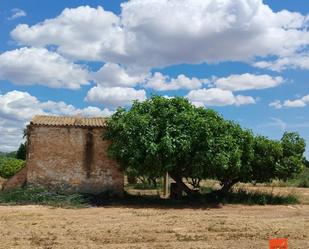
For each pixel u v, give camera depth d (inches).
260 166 1125.1
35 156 1058.1
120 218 819.4
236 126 1103.0
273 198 1121.4
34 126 1060.5
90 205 979.3
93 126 1077.1
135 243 603.2
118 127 1026.1
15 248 559.8
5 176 1633.9
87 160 1075.3
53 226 717.9
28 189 1024.2
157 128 1012.5
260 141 1125.7
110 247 572.7
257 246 596.4
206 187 1306.6
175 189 1127.0
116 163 1082.7
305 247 595.5
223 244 605.3
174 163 1012.5
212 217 850.1
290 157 1131.9
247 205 1059.9
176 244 599.8
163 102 1048.8
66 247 569.3
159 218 824.9
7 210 886.4
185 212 924.0
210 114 1069.1
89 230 683.4
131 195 1130.0
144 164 1010.1
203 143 1002.7
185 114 1019.3
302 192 1427.2
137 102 1074.7
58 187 1059.3
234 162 1035.3
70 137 1073.5
